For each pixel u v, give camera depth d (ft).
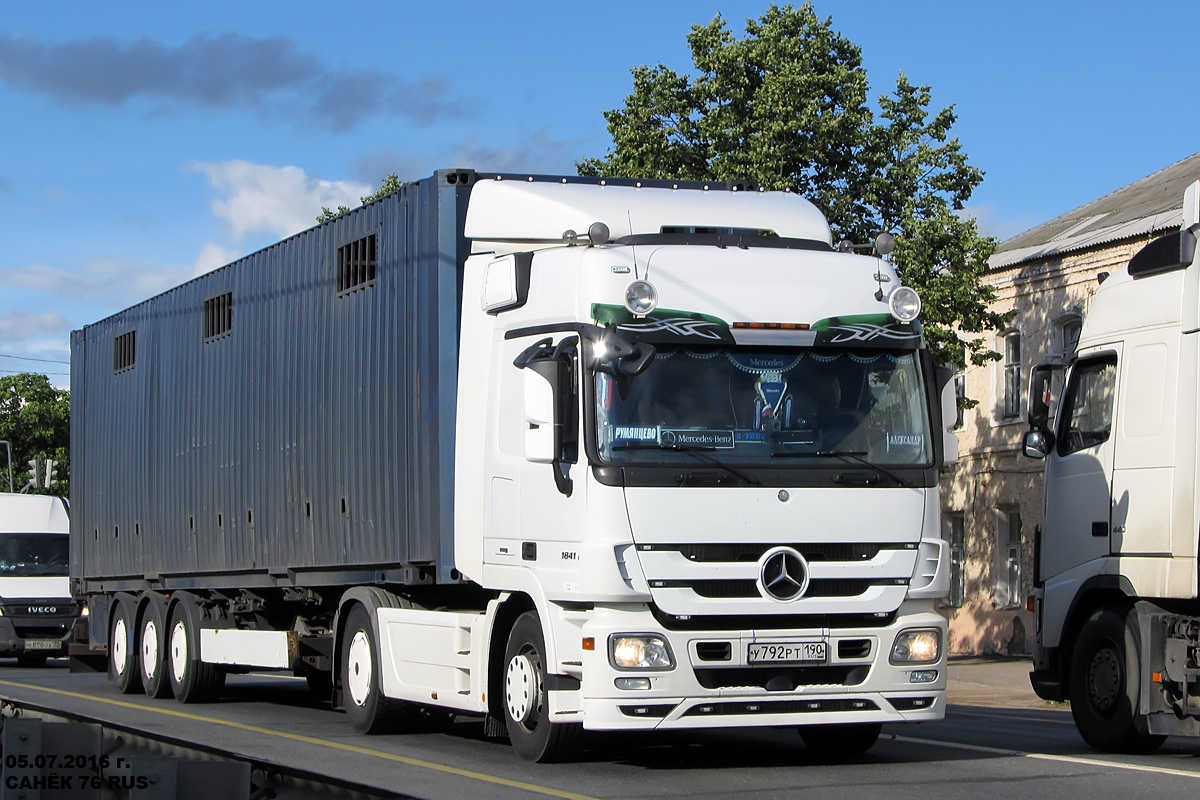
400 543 39.60
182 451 56.24
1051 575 39.65
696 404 31.55
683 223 35.63
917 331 33.30
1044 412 40.04
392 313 40.57
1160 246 37.19
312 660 46.34
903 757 35.53
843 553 31.81
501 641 35.09
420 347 38.73
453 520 37.29
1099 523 37.99
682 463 31.09
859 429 32.35
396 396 40.11
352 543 42.63
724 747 37.86
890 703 31.91
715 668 30.86
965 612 101.55
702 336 31.83
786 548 31.24
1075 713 38.29
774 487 31.37
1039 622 40.09
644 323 31.68
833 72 86.12
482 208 37.65
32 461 235.61
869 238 85.20
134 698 57.82
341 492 43.47
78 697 58.29
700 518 30.91
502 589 34.37
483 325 36.29
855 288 33.14
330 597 46.37
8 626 86.63
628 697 30.40
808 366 32.45
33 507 91.09
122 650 60.70
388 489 40.45
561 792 29.43
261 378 49.57
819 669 31.63
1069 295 94.07
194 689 53.83
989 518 100.83
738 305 32.19
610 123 89.66
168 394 57.93
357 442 42.47
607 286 31.94
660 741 39.32
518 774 32.19
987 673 78.33
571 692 31.94
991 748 37.63
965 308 83.97
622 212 35.45
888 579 31.96
